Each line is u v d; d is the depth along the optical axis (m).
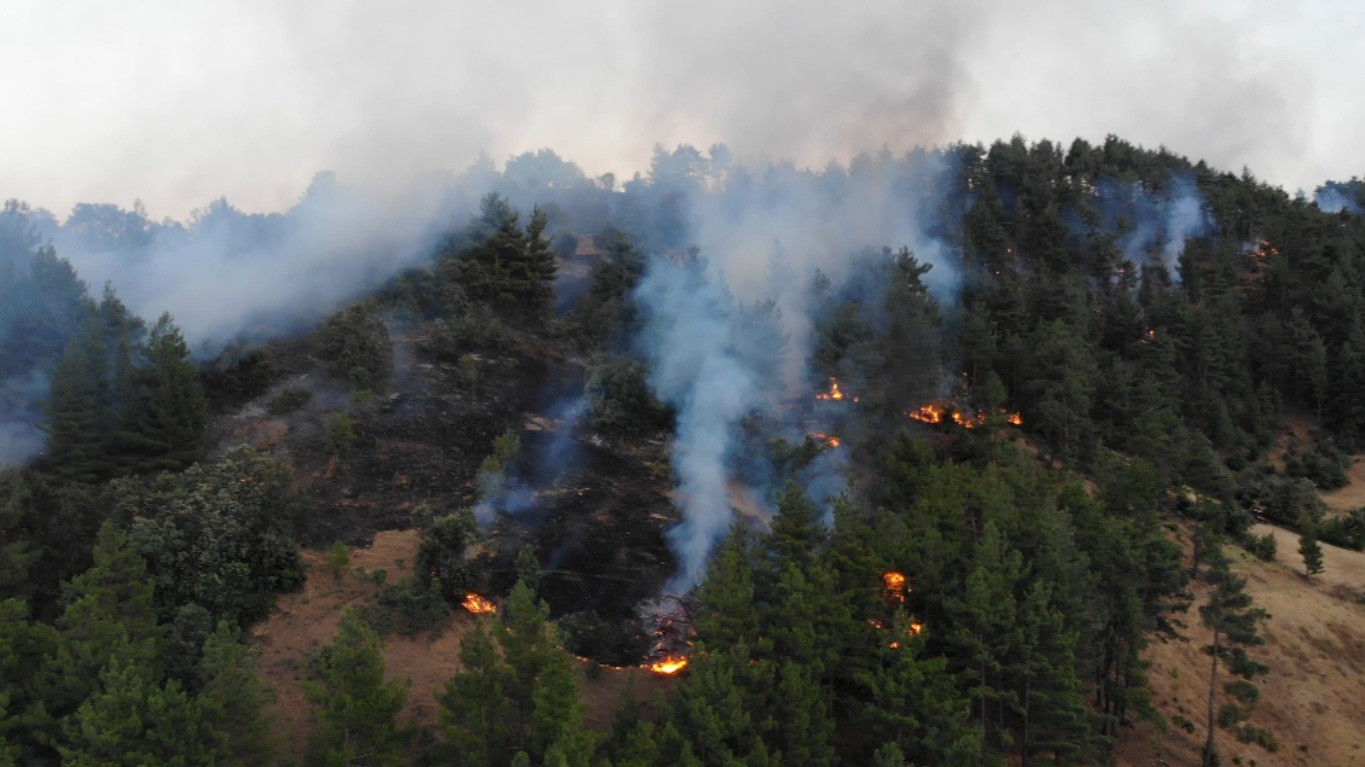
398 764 26.19
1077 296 83.25
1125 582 41.62
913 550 37.44
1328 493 81.31
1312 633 55.38
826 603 32.91
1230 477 73.25
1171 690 48.53
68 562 33.41
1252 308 101.69
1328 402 92.19
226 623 26.59
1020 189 108.50
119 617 28.25
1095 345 81.88
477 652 28.06
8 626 26.34
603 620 40.19
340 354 53.00
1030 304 82.38
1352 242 104.50
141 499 35.91
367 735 26.08
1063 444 67.81
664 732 27.56
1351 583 62.03
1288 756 45.97
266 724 26.20
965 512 40.62
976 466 60.97
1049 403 67.81
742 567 34.56
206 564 34.62
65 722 24.39
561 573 42.72
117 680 24.42
